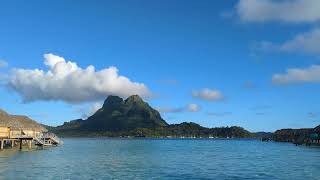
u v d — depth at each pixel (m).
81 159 102.88
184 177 69.19
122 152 145.75
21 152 118.62
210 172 76.81
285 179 67.31
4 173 68.69
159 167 85.44
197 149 186.38
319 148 198.25
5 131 119.81
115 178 66.62
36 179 62.81
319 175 72.62
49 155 112.62
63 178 64.75
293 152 157.38
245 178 68.44
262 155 134.88
